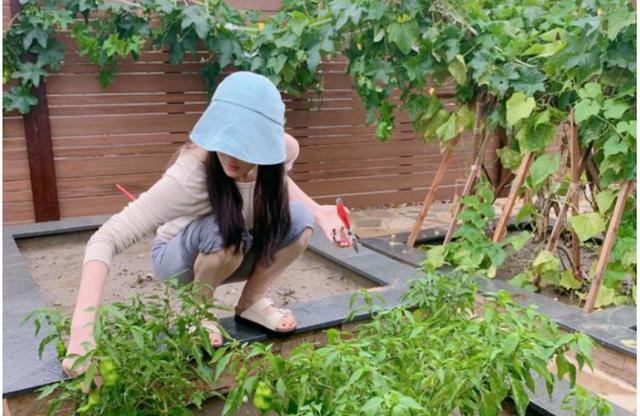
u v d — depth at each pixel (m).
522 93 2.51
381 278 2.58
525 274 2.64
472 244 2.75
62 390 1.51
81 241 3.54
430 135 3.11
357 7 2.81
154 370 1.36
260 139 1.45
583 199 3.27
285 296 2.62
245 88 1.48
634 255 2.33
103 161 3.80
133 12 3.56
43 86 3.57
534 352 1.30
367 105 3.28
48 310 1.52
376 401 1.08
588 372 2.01
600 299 2.35
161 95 3.88
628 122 2.22
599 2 2.46
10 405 1.57
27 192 3.66
